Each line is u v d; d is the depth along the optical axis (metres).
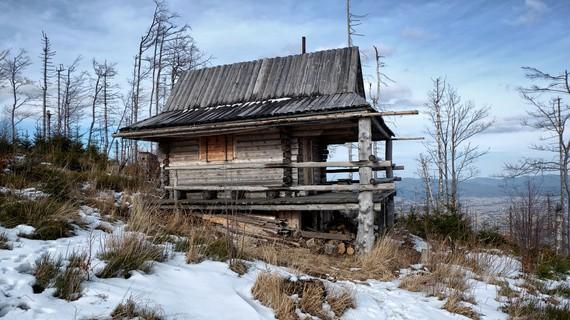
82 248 6.26
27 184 9.39
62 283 4.71
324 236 10.79
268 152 12.73
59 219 7.35
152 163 18.44
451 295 7.36
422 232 15.95
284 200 10.93
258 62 14.88
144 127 12.38
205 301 5.16
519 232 13.38
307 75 13.40
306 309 5.57
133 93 34.75
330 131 13.55
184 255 7.11
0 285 4.46
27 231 6.70
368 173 9.99
